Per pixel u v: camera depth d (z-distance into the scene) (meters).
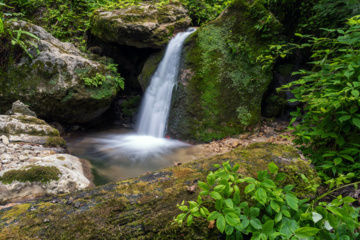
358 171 1.97
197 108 5.01
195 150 4.52
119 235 1.34
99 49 6.54
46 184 2.52
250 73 5.05
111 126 6.00
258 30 5.05
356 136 1.93
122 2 6.61
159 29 5.73
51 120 5.12
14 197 2.37
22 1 6.78
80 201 1.48
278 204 1.36
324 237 1.34
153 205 1.48
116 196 1.52
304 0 5.02
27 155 3.24
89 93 5.04
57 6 7.16
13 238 1.23
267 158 1.92
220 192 1.39
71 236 1.29
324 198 2.08
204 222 1.42
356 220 1.40
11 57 4.62
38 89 4.68
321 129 2.03
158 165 3.91
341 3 3.67
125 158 4.15
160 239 1.37
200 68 5.17
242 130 4.82
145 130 5.68
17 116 4.00
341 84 1.87
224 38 5.26
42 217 1.36
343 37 1.95
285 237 1.26
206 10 7.24
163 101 5.52
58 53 4.95
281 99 5.13
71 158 3.55
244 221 1.33
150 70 5.93
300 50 5.21
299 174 1.74
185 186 1.62
